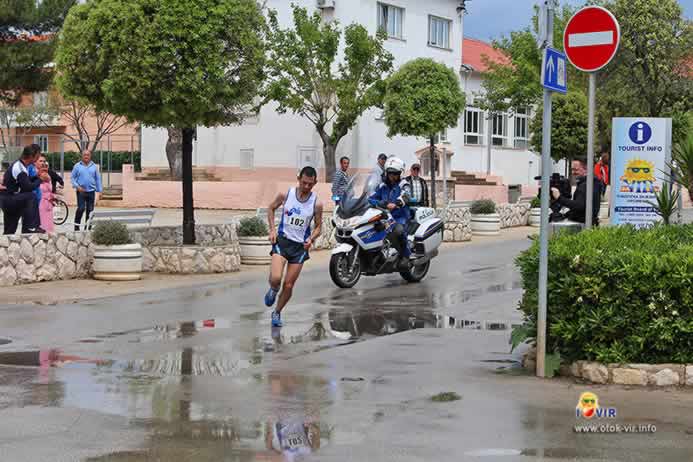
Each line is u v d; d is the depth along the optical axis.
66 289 16.91
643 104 40.84
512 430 7.81
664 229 11.64
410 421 8.08
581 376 9.66
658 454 7.18
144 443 7.40
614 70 40.81
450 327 13.09
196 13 18.39
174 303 15.29
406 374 9.98
